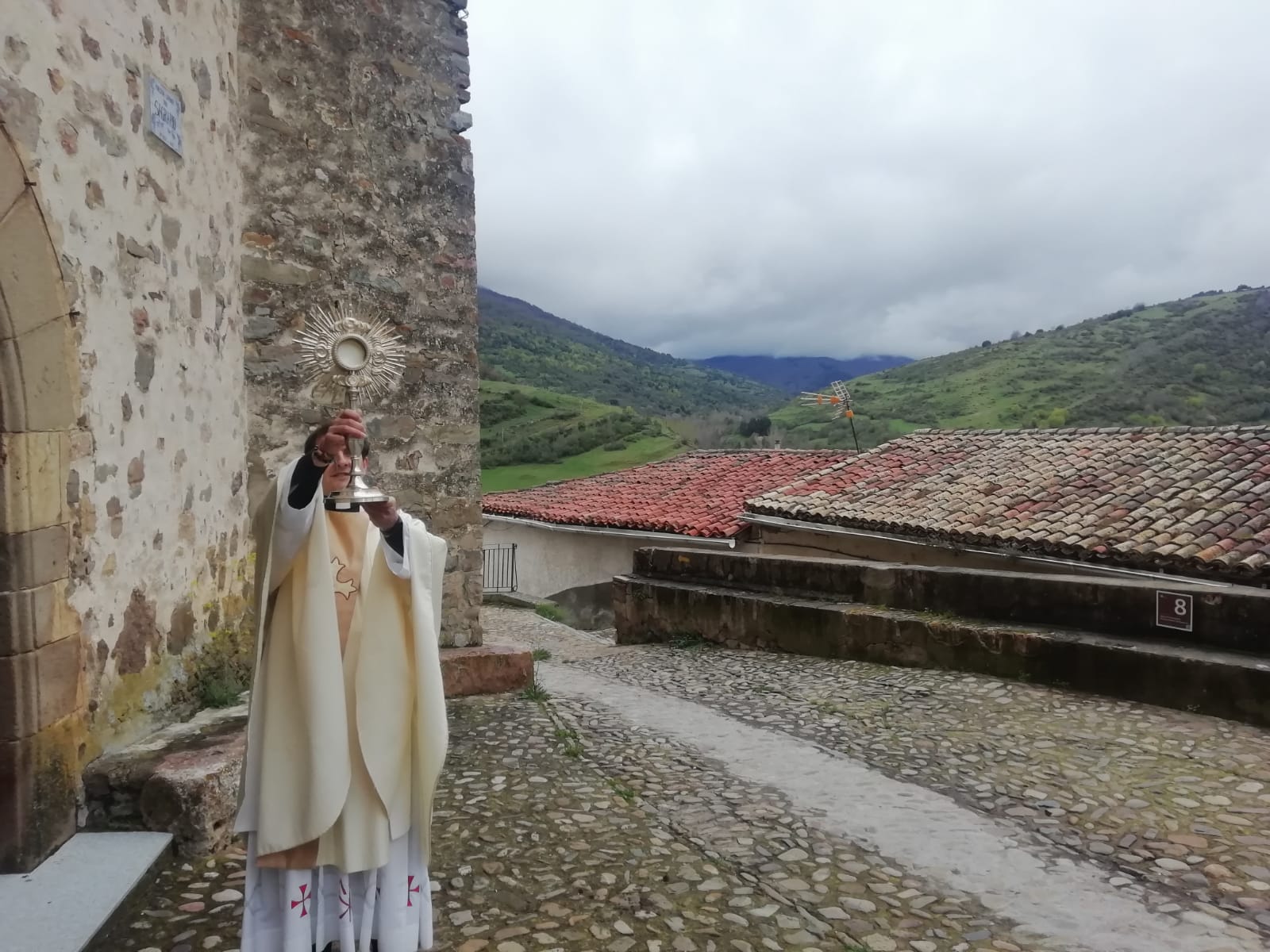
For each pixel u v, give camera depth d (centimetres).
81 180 386
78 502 379
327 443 248
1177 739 532
